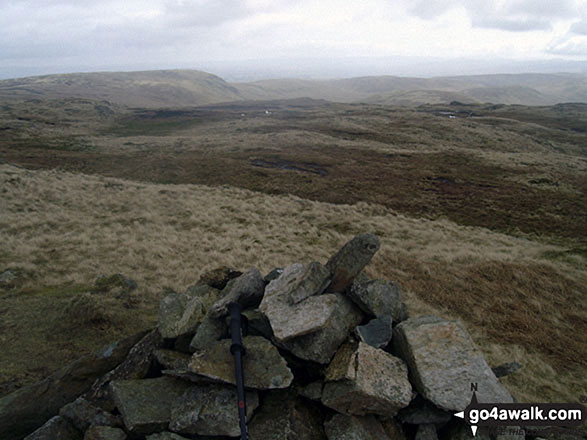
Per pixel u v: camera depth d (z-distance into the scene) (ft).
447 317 44.50
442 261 65.05
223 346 18.03
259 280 23.61
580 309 49.16
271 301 20.88
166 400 17.01
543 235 100.22
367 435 14.99
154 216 83.46
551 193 137.59
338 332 19.25
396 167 170.19
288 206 105.40
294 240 75.41
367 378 16.16
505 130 299.38
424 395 16.35
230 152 194.18
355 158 186.50
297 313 19.43
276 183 139.44
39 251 55.31
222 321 20.74
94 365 21.89
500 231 102.83
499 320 44.47
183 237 70.33
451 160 185.68
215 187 125.80
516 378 32.94
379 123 317.22
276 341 18.88
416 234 86.84
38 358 27.78
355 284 21.91
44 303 37.40
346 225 90.02
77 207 85.40
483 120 359.05
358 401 15.69
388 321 20.15
